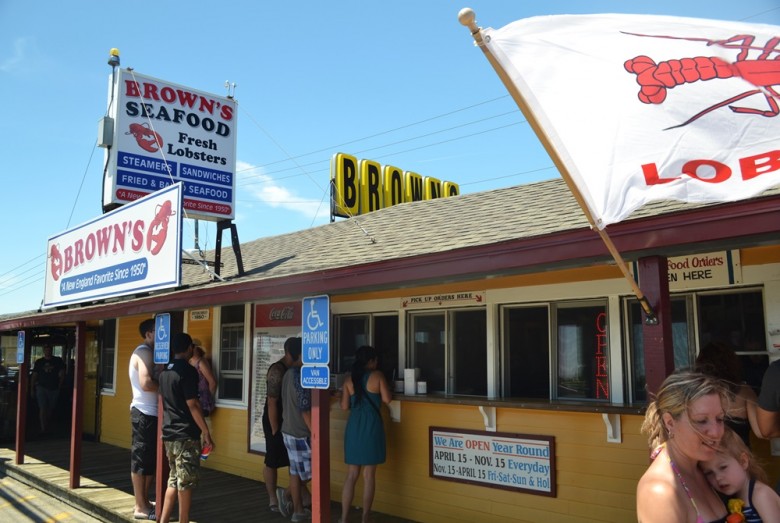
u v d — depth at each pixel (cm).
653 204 394
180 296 661
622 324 513
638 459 478
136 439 667
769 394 319
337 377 705
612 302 519
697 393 204
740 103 264
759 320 452
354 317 722
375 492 651
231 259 1103
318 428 520
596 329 533
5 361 1630
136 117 920
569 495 512
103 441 1201
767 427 326
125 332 1164
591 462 502
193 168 957
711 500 209
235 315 896
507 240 375
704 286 470
